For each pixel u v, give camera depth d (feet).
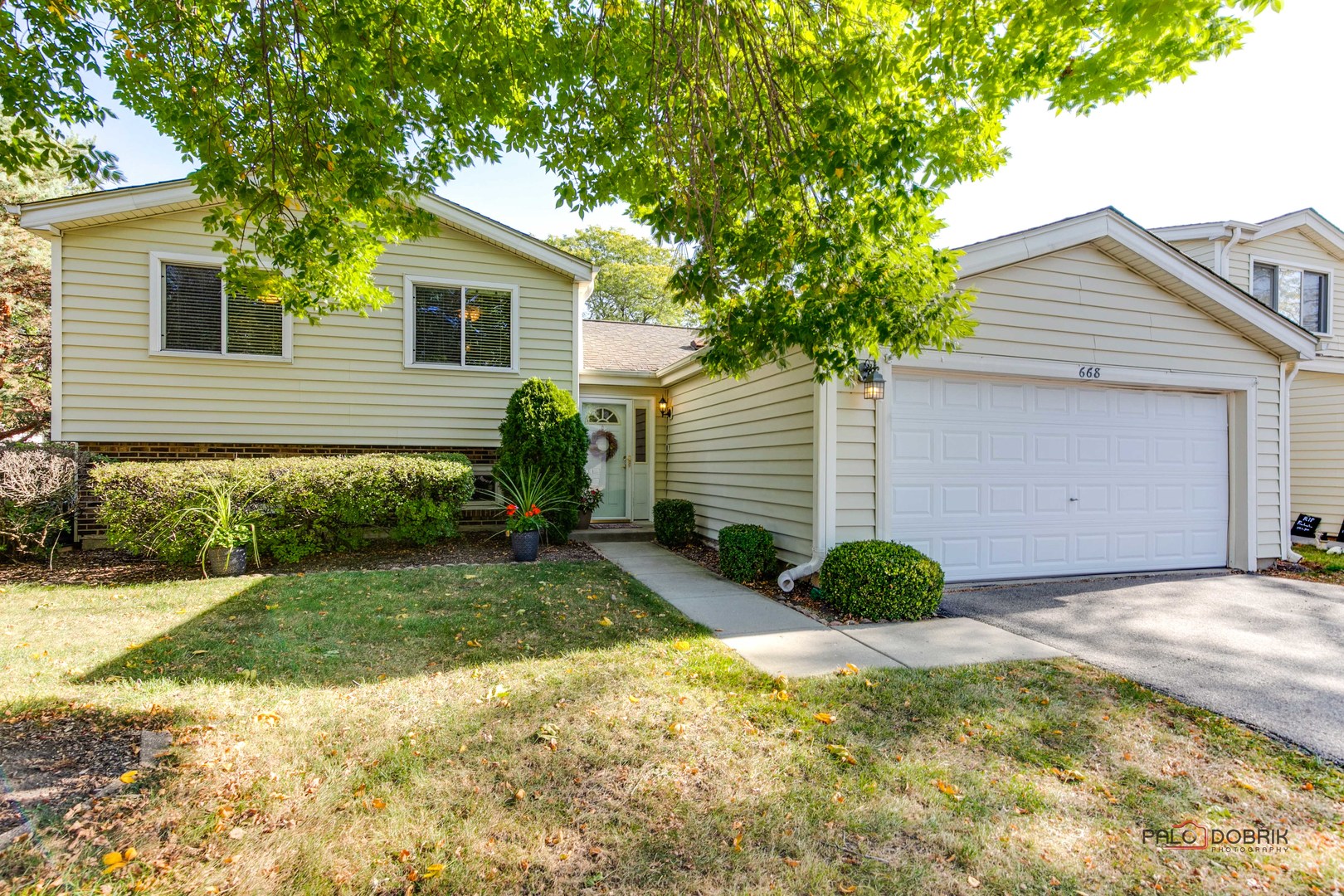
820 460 19.33
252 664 12.24
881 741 9.75
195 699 10.52
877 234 12.47
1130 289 23.09
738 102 13.33
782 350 13.64
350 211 15.55
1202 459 24.76
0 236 39.24
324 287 17.11
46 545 23.20
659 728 9.93
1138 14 10.37
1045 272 21.85
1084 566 22.75
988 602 18.80
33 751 8.55
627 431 36.96
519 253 30.50
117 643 13.32
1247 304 23.65
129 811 7.32
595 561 24.29
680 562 25.46
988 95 12.79
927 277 12.92
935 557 20.83
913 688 11.84
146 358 25.89
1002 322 21.22
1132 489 23.57
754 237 13.12
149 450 25.93
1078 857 7.18
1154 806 8.21
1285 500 25.63
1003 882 6.74
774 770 8.78
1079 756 9.47
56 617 15.24
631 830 7.41
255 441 27.14
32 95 12.91
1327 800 8.45
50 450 23.32
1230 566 24.85
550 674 12.08
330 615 15.62
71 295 24.99
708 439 30.35
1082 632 15.78
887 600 16.66
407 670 12.17
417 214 15.74
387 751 8.98
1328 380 36.70
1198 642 14.96
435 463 24.64
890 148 11.66
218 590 18.01
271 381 27.40
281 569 21.53
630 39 13.48
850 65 12.01
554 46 13.52
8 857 6.43
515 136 15.08
